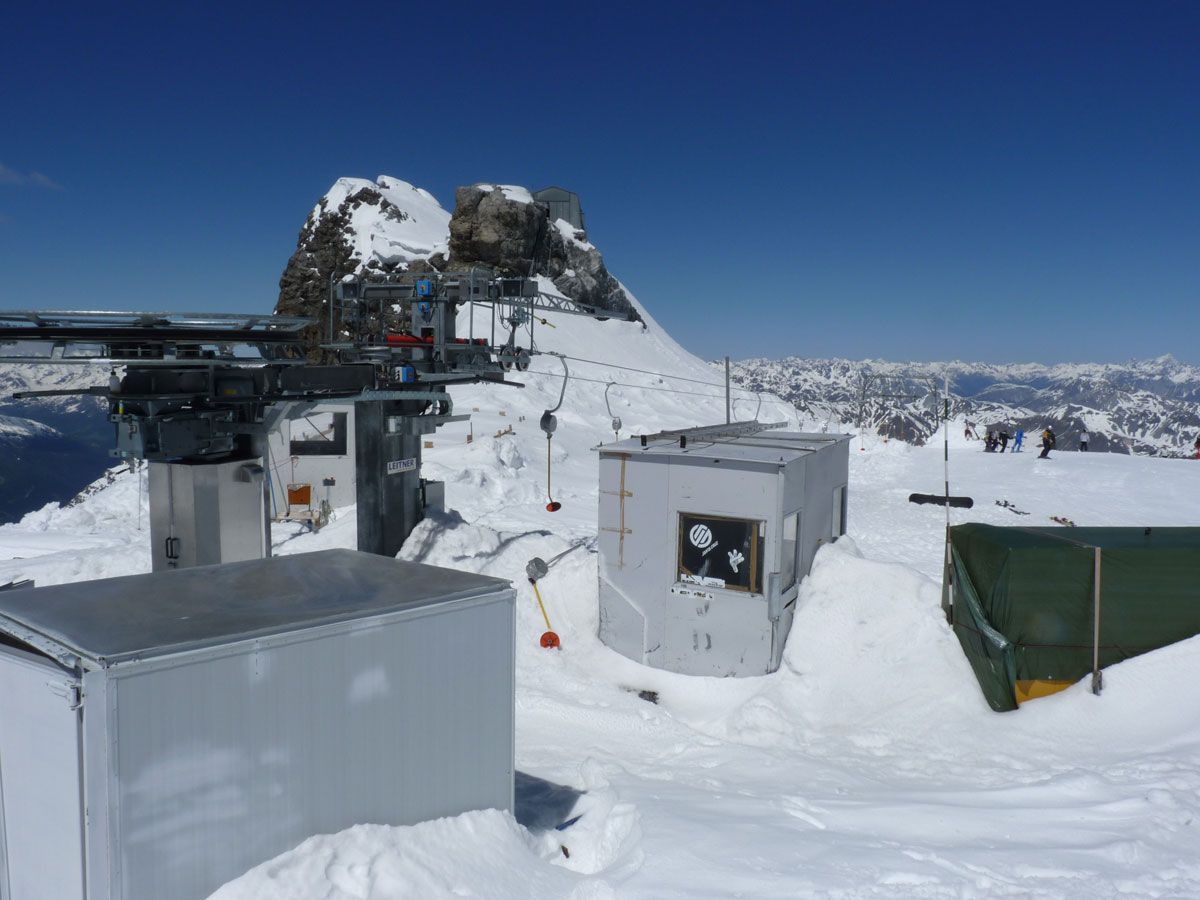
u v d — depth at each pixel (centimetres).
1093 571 883
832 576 1070
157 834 448
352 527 1555
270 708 491
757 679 1028
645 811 656
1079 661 888
